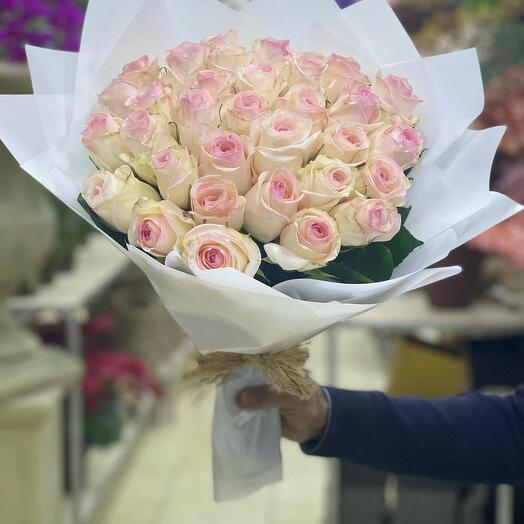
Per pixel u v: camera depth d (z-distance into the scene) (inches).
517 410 53.9
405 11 109.7
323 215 43.6
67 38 97.7
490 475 53.5
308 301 45.4
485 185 49.3
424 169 49.1
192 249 42.1
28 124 48.9
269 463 55.4
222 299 44.4
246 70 46.2
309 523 137.0
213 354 51.3
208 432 183.6
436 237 47.4
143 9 49.7
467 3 104.1
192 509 143.1
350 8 50.6
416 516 106.9
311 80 46.8
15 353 100.1
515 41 101.7
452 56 51.3
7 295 100.9
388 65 51.3
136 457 167.5
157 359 181.3
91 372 129.7
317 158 44.5
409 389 106.7
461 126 50.4
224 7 51.2
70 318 112.3
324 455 53.9
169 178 44.1
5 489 100.9
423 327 98.4
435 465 53.1
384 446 52.9
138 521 138.1
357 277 46.3
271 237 44.8
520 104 94.6
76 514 118.0
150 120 45.1
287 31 51.5
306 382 49.8
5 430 99.6
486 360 100.4
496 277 108.7
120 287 187.6
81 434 128.2
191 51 47.4
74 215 124.6
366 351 245.9
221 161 43.4
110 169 46.8
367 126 46.1
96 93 49.7
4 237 91.5
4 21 94.3
